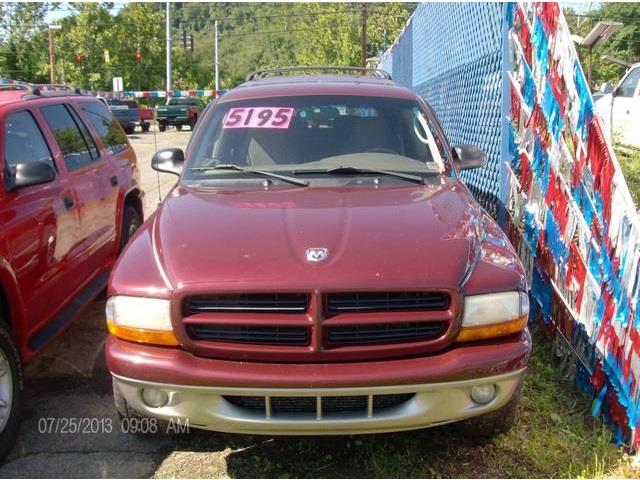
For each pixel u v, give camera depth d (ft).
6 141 13.01
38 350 12.84
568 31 13.78
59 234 14.15
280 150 13.89
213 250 10.12
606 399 12.34
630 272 11.46
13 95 15.72
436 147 14.40
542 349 15.29
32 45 164.45
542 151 15.49
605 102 44.47
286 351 9.45
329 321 9.37
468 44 25.05
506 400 10.00
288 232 10.52
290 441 11.78
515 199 17.69
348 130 14.29
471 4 24.30
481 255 10.38
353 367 9.43
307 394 9.33
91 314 18.45
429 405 9.55
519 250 17.42
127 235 20.12
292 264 9.66
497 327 9.78
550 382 13.85
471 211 11.92
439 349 9.66
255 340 9.59
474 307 9.68
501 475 10.77
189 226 11.00
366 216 11.12
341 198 12.10
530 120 16.31
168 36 126.52
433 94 34.96
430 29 35.94
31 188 13.30
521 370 9.88
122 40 169.27
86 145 17.61
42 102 15.81
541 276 15.80
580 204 13.50
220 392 9.43
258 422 9.51
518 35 17.21
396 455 11.14
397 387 9.38
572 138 13.73
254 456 11.36
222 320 9.49
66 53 163.73
